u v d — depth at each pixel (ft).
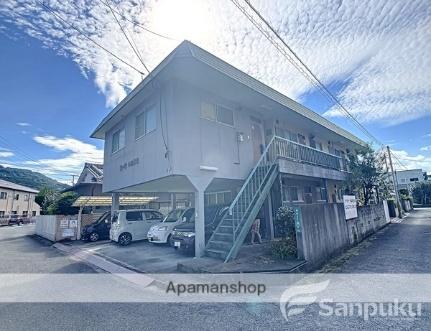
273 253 21.01
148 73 25.21
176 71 23.32
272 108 33.81
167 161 24.38
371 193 48.52
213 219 28.37
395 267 19.83
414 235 35.83
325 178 39.91
